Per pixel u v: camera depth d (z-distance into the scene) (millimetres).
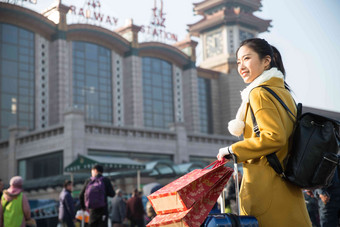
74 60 80125
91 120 80188
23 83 74625
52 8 76875
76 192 34156
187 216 2223
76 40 80812
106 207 9039
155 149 51156
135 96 84500
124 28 88188
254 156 2359
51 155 44750
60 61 74938
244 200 2482
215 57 121000
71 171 29109
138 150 49125
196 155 56375
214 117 110625
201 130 107062
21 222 7621
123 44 84938
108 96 83812
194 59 99250
